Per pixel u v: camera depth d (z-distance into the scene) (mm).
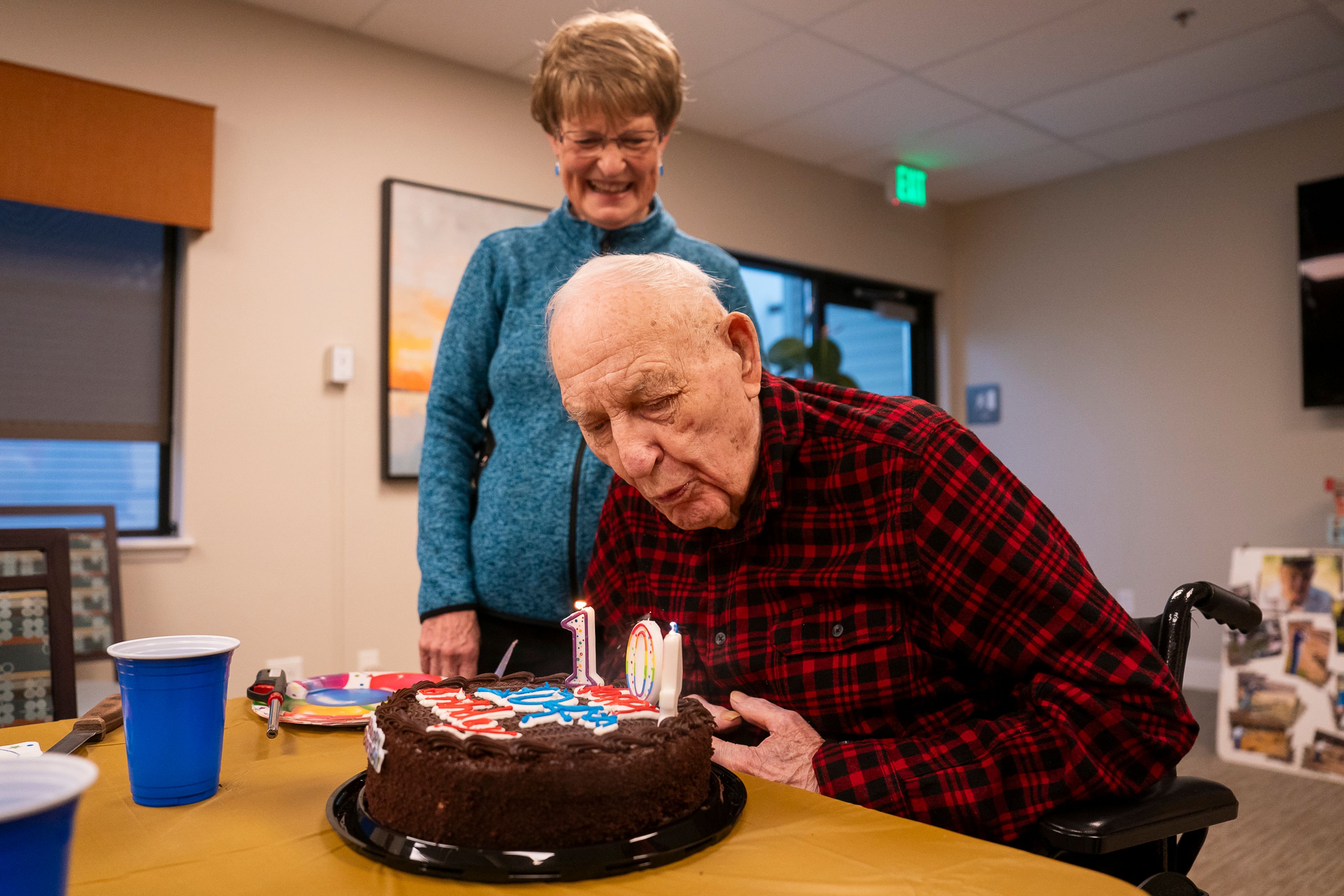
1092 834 722
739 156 4312
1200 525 4324
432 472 1443
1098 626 795
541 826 600
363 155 3172
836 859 603
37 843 378
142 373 2881
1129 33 3246
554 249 1442
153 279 2902
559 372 849
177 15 2809
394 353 3182
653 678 832
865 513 898
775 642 946
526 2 2961
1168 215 4465
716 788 732
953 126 4098
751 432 901
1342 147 3924
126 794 740
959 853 611
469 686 880
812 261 4621
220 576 2850
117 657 708
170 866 592
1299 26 3215
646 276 826
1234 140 4242
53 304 2738
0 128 2508
